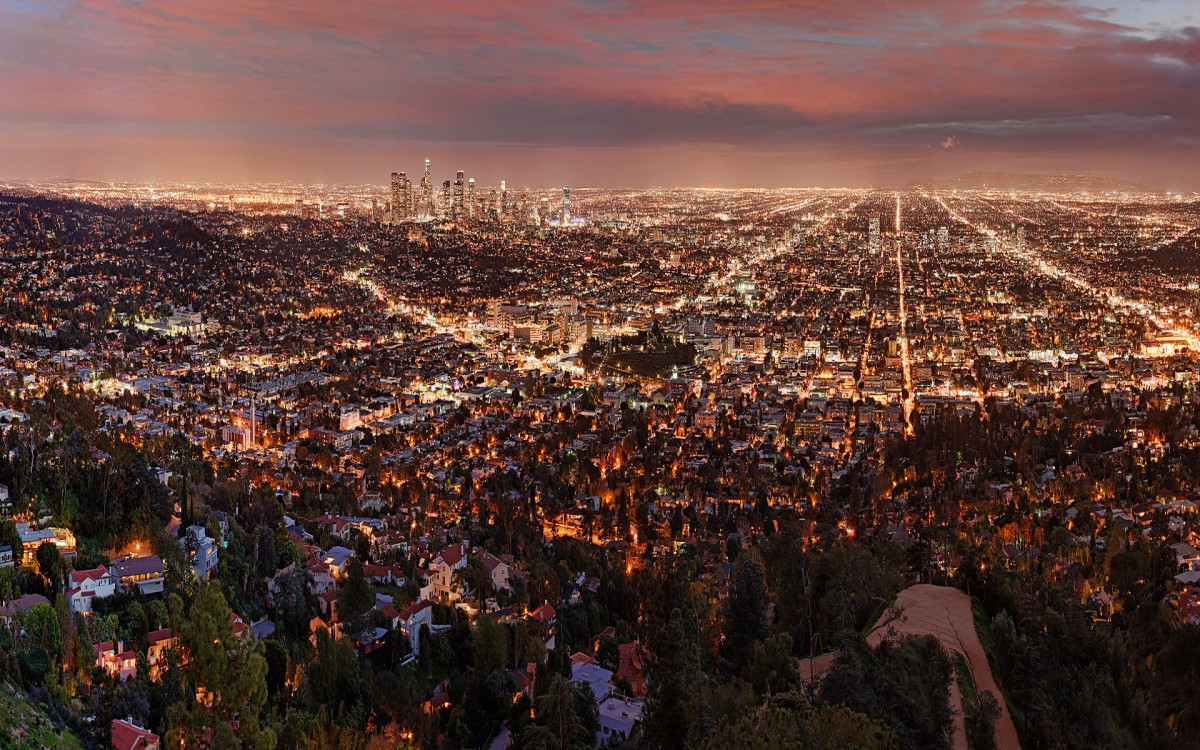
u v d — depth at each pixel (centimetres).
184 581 19500
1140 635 17650
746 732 10669
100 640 17125
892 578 18900
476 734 16725
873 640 15650
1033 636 15438
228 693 14238
